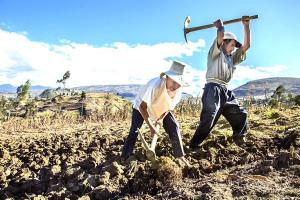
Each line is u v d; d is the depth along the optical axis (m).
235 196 4.30
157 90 5.52
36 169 6.93
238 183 4.62
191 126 8.13
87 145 7.75
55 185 5.96
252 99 10.93
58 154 7.53
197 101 11.77
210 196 4.26
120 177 5.66
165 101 5.59
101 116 14.08
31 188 6.27
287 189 4.29
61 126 12.68
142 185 5.46
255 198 4.16
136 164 5.87
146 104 5.58
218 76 6.09
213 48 6.00
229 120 6.36
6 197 6.15
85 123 13.33
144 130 7.99
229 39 6.09
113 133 8.56
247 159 5.84
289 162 5.04
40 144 8.43
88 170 6.31
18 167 7.22
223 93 6.15
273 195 4.14
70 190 5.74
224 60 6.04
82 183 5.74
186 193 4.54
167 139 6.75
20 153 7.96
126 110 13.66
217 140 6.48
